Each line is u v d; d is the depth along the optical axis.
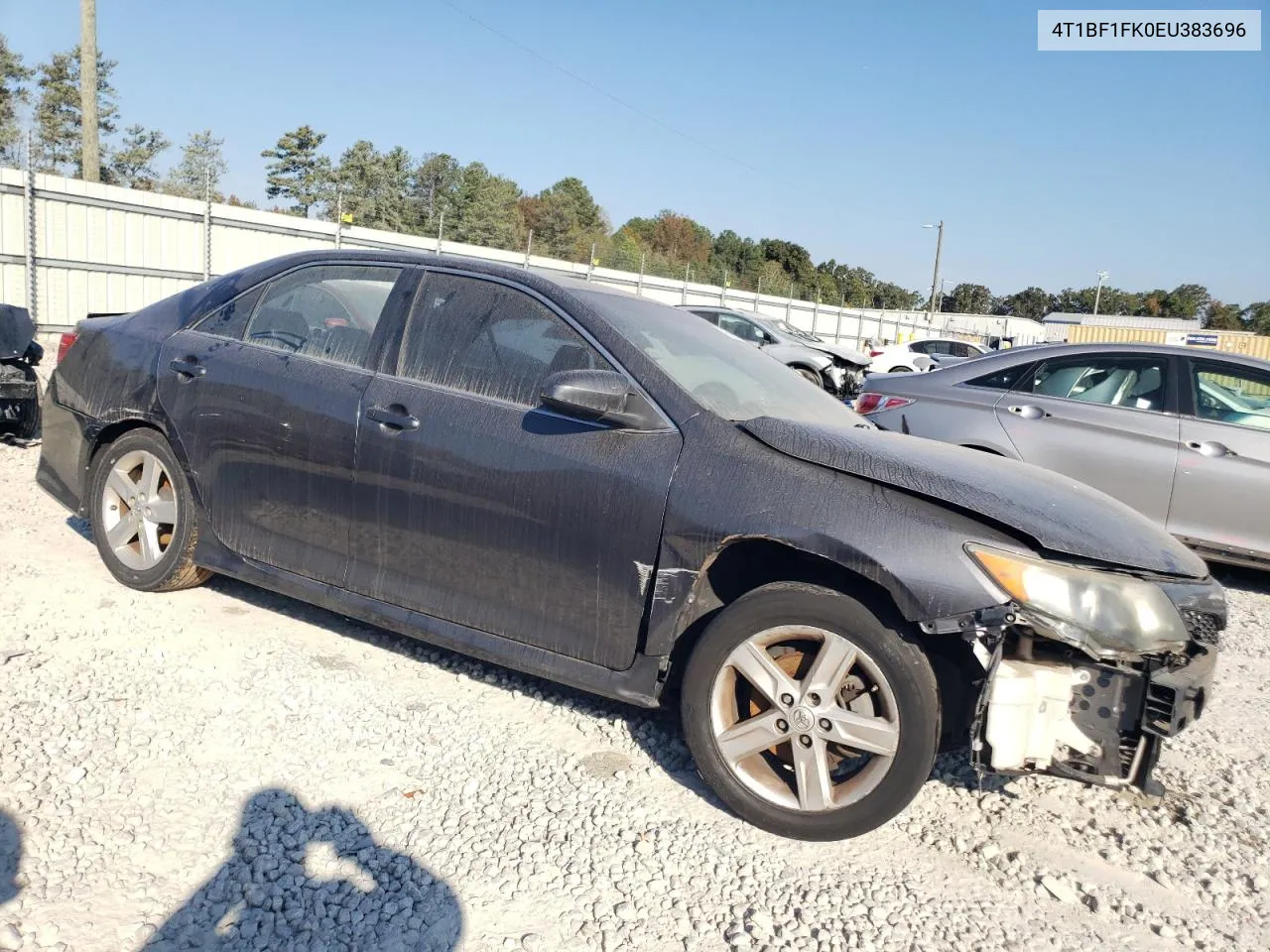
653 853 2.72
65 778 2.80
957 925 2.53
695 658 2.93
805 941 2.41
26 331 6.75
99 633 3.83
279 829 2.67
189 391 4.00
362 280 3.85
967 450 3.45
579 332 3.35
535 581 3.18
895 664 2.67
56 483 4.54
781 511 2.81
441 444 3.34
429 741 3.25
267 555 3.82
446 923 2.36
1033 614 2.57
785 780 2.92
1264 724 4.09
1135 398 6.43
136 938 2.20
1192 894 2.77
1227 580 6.81
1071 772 2.70
